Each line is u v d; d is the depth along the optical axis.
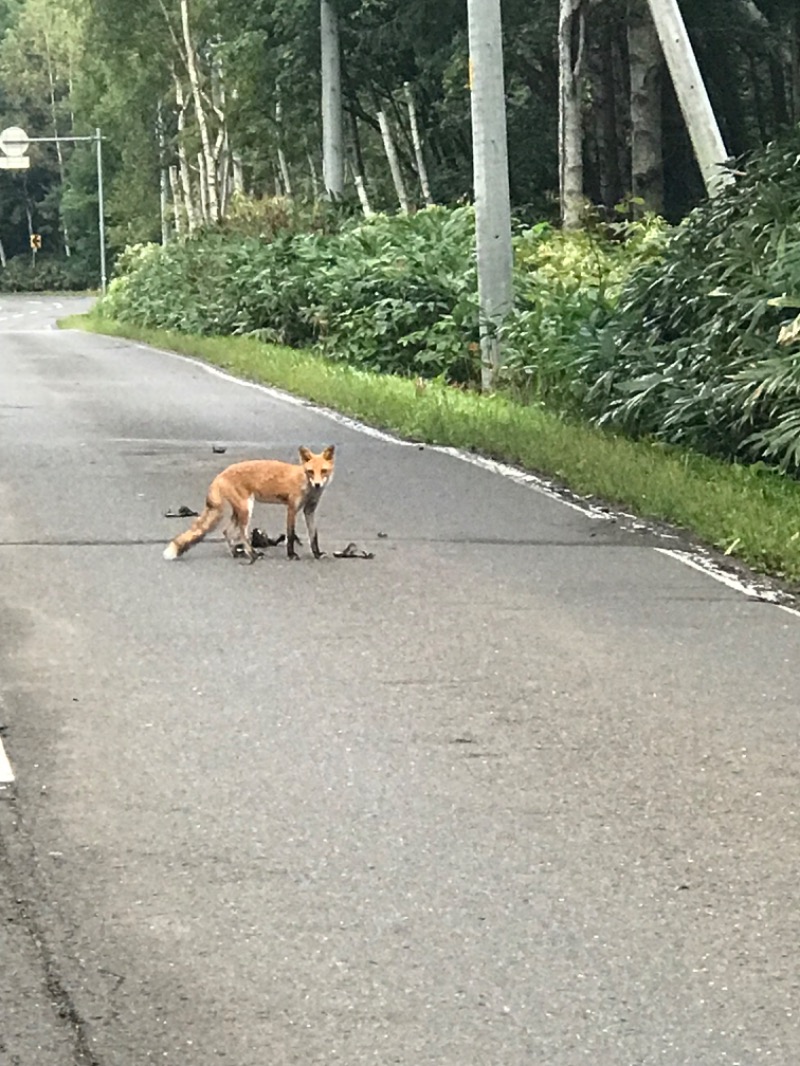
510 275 21.66
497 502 13.20
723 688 8.05
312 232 37.72
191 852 5.89
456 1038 4.59
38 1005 4.76
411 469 14.82
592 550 11.42
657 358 16.95
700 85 18.31
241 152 61.12
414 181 55.34
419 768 6.82
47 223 132.62
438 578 10.44
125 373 26.09
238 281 33.31
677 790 6.59
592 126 42.94
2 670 8.20
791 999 4.83
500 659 8.52
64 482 13.84
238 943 5.17
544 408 18.73
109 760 6.87
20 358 30.08
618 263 23.88
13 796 6.44
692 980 4.95
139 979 4.92
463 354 23.45
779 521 11.75
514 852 5.93
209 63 61.22
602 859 5.87
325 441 16.75
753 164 17.27
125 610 9.48
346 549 11.07
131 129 72.56
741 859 5.88
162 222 77.06
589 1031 4.63
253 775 6.71
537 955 5.10
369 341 25.92
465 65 40.59
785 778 6.74
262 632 9.01
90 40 61.59
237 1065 4.45
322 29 43.28
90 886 5.59
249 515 10.85
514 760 6.93
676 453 15.23
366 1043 4.56
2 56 130.00
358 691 7.91
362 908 5.43
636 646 8.84
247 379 24.81
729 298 15.69
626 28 41.47
